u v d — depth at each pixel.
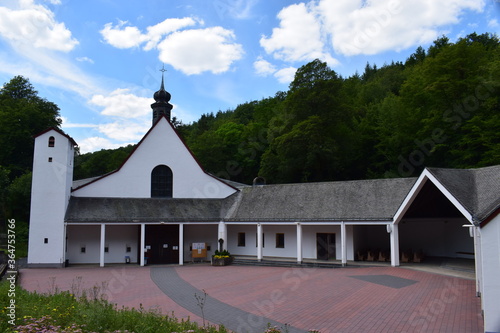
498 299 11.23
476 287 15.92
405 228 31.12
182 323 11.46
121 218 29.98
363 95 61.41
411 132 42.03
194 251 32.38
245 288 19.47
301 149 45.19
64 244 28.97
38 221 28.86
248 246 33.00
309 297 16.73
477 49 38.16
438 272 21.73
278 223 28.98
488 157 32.38
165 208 32.19
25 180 45.94
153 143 34.09
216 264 29.75
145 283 21.58
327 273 23.22
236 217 31.38
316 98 45.22
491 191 17.22
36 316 11.55
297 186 31.69
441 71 37.72
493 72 33.53
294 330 12.09
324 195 29.42
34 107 53.75
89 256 31.47
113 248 31.97
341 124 47.72
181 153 34.59
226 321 13.37
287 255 31.02
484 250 11.52
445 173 19.91
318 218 27.45
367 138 50.38
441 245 29.22
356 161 52.12
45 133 29.66
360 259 28.33
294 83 47.94
